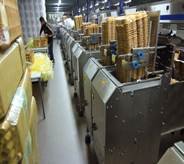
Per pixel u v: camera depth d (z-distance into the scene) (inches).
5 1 24.0
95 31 90.5
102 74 51.1
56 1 356.5
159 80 44.5
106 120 42.6
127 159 51.3
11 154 20.1
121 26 42.4
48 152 69.2
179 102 55.3
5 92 20.4
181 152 21.8
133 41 43.3
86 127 78.9
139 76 48.8
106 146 45.9
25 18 161.0
